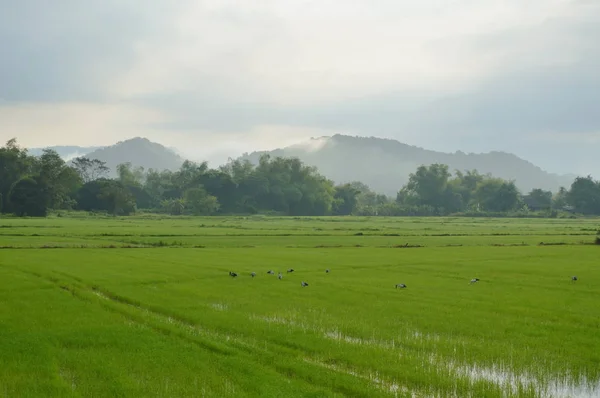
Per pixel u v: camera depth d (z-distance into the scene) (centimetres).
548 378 2131
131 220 17262
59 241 8419
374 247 8219
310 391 1891
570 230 13400
